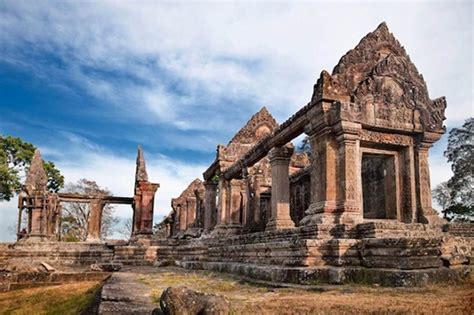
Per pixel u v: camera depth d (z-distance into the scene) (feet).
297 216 88.12
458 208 124.26
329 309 19.86
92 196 113.91
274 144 58.18
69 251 84.07
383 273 28.86
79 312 31.99
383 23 49.67
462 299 20.47
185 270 58.54
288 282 32.12
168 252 84.43
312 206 44.86
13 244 90.68
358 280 30.94
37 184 91.15
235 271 44.52
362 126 44.98
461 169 124.47
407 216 47.96
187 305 17.88
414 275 27.12
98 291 37.24
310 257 33.58
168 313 17.80
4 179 136.36
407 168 48.70
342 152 43.24
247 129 87.25
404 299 22.06
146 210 101.45
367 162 57.52
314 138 46.11
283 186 57.57
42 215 89.92
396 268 28.99
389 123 46.03
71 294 38.60
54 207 99.66
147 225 100.58
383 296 23.56
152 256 83.61
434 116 49.03
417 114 48.08
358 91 45.06
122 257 82.94
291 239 41.24
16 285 45.98
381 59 48.32
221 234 77.00
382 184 54.08
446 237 30.40
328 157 43.83
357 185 42.47
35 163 92.94
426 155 48.73
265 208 96.43
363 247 32.86
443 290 24.95
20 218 94.12
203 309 17.83
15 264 56.54
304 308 20.22
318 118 45.21
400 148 49.65
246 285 33.30
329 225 39.19
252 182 85.25
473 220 120.88
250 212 82.28
